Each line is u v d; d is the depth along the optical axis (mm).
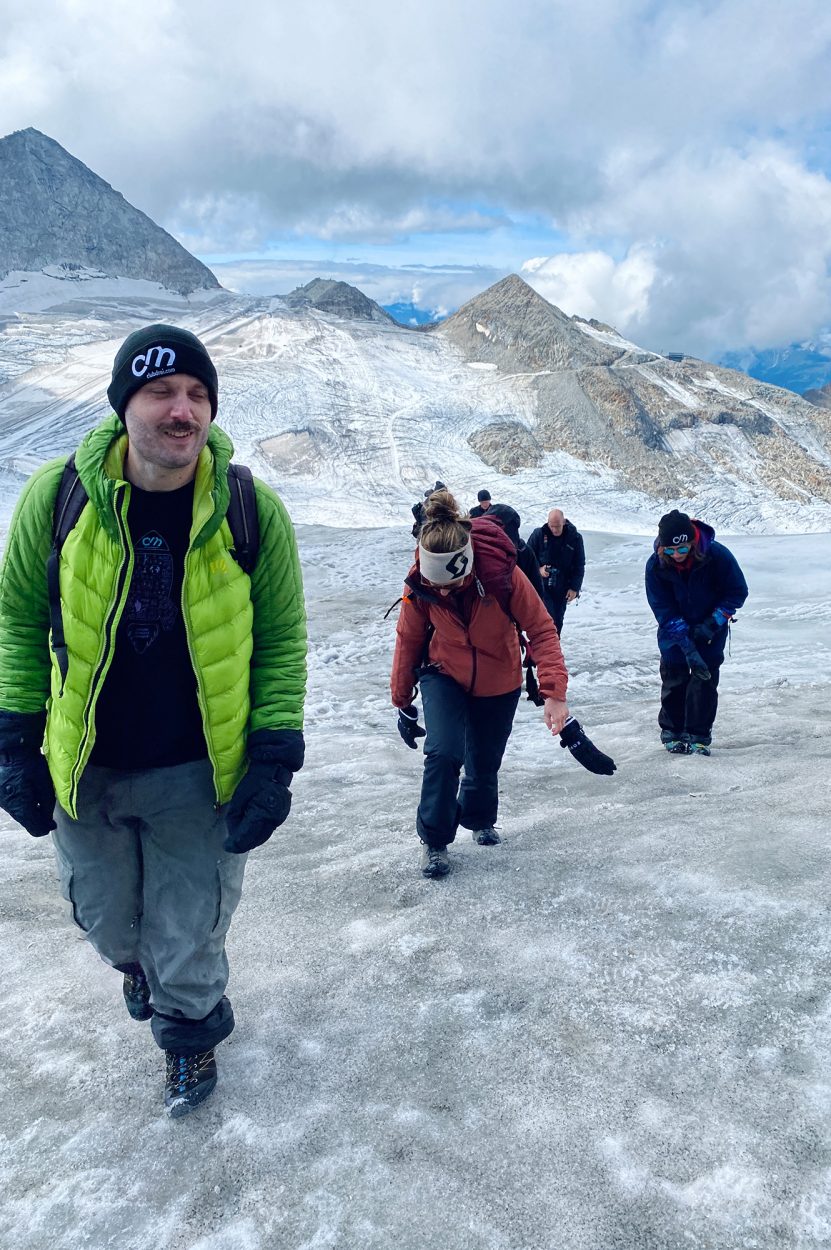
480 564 4031
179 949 2523
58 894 4562
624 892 3748
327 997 3225
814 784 5109
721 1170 2234
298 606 2537
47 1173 2467
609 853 4242
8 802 2406
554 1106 2535
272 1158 2441
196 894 2527
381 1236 2162
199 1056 2688
